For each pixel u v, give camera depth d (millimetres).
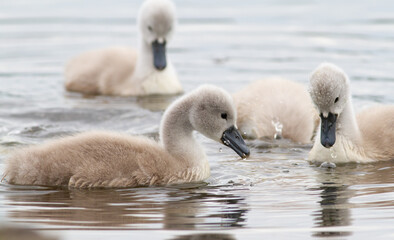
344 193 11883
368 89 19016
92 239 9820
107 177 12250
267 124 15844
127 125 16562
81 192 11984
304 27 26188
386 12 27969
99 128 16281
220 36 25375
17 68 22109
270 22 27109
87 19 27844
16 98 19031
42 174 12359
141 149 12672
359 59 21984
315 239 9812
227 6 29922
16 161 12586
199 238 9867
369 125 14867
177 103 13094
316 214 10797
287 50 23438
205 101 12953
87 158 12328
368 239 9836
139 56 20000
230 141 12992
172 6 19891
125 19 27828
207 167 13109
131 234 10008
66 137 13172
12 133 15703
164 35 19672
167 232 10070
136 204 11336
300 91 16750
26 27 26609
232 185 12484
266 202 11430
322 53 22859
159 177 12484
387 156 14297
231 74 21125
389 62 21578
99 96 19672
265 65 21859
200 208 11141
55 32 26000
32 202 11430
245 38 25000
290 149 15031
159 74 19812
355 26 26047
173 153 12961
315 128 16156
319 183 12547
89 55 21375
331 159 14086
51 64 22594
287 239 9844
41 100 18891
